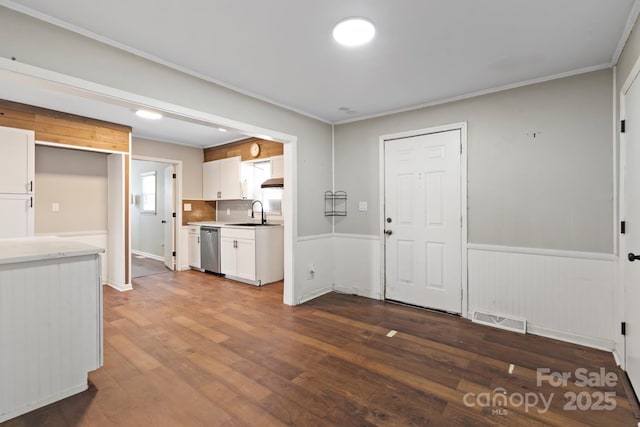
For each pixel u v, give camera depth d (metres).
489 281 3.05
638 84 1.88
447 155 3.29
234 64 2.48
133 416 1.72
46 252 1.83
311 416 1.72
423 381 2.06
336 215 4.20
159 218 6.60
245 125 3.05
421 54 2.32
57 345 1.86
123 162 4.26
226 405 1.81
